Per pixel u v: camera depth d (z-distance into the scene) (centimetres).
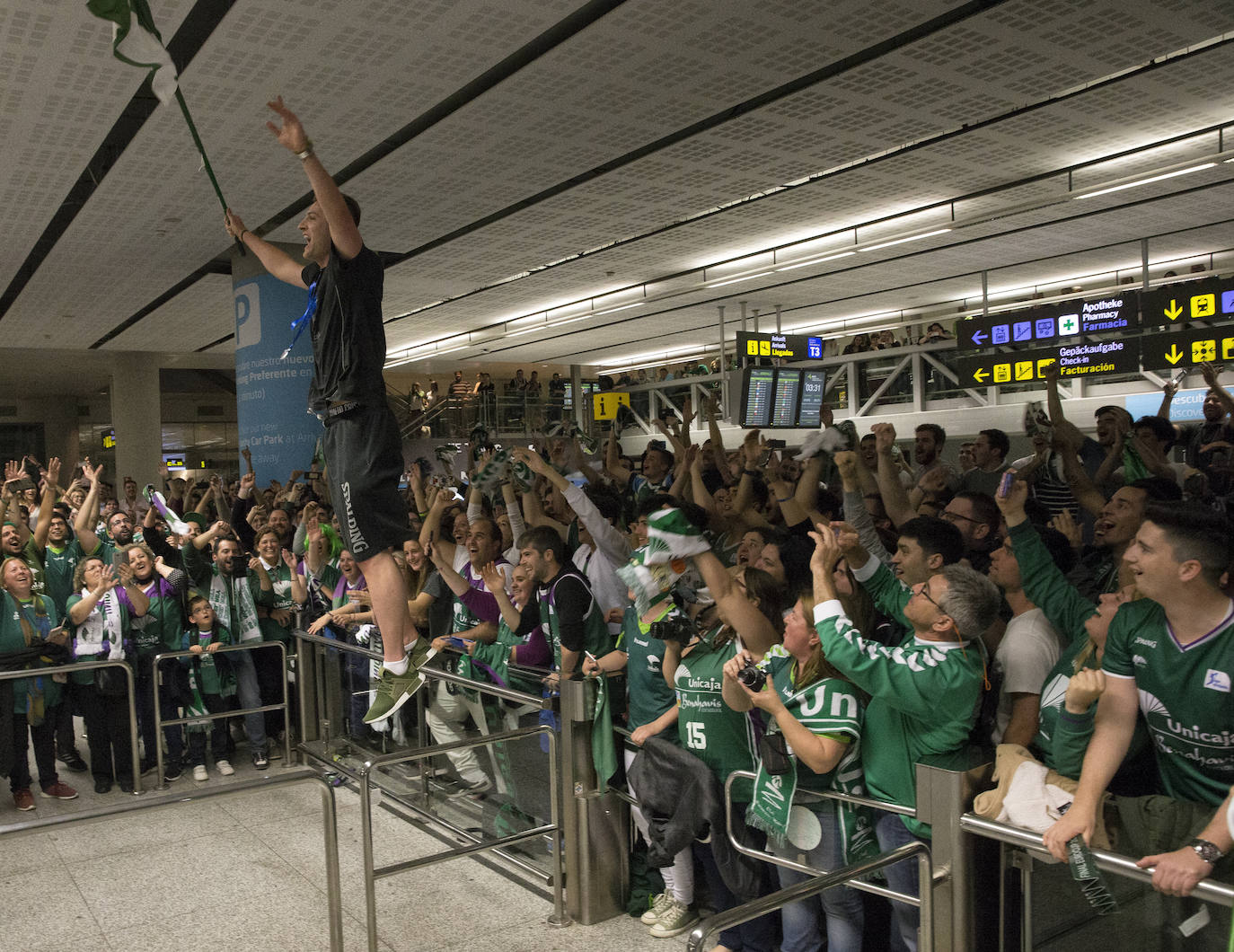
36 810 538
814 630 271
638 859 388
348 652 574
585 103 694
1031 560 288
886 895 255
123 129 743
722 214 1041
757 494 556
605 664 385
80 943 379
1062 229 1159
